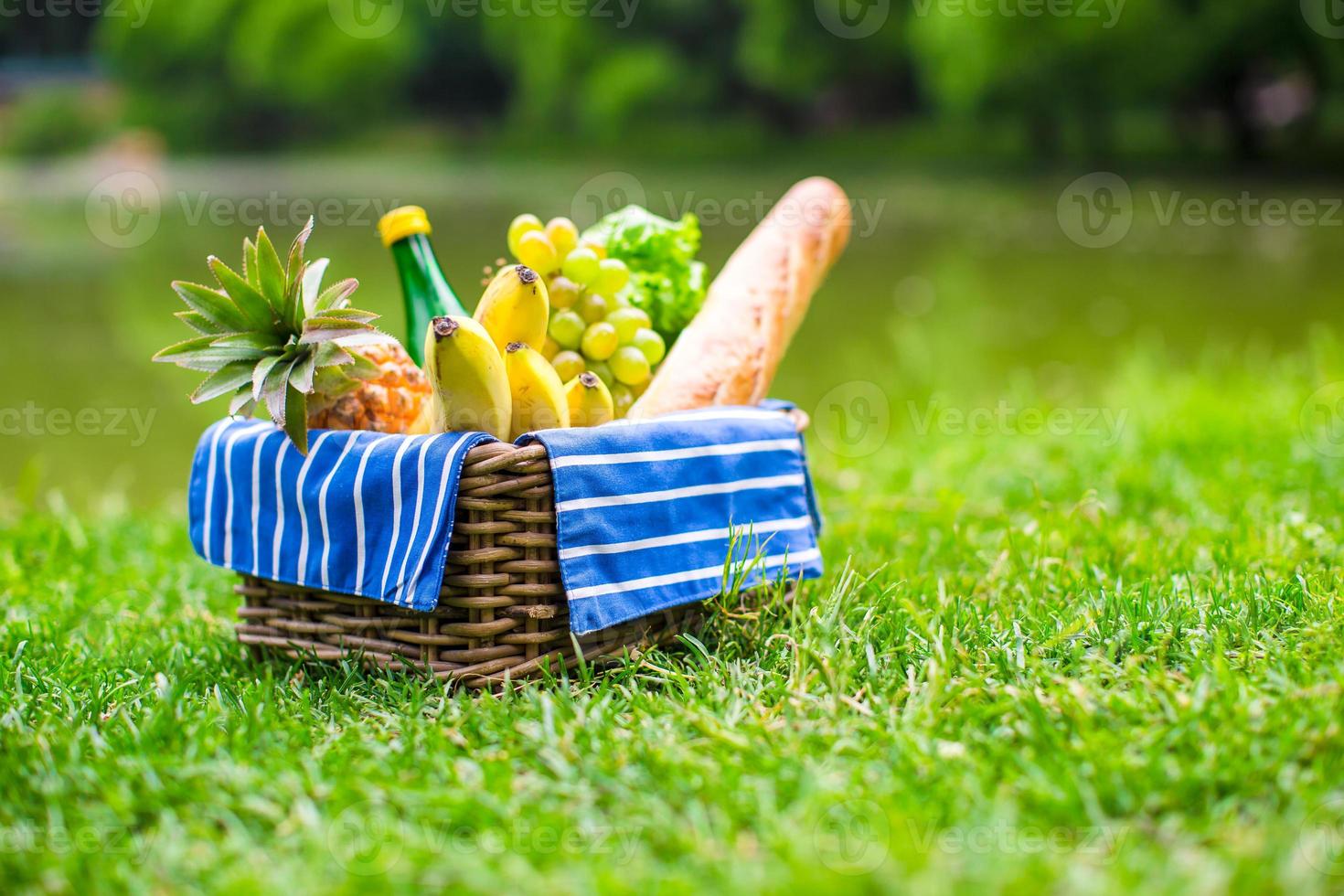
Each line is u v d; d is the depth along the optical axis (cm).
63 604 183
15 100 2169
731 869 133
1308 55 1207
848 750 144
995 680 153
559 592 155
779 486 165
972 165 1485
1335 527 184
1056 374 338
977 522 198
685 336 173
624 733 148
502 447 153
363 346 162
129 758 145
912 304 489
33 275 627
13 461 279
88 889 135
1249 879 131
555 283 165
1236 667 153
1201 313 445
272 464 160
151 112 2189
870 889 131
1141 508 200
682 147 2064
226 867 136
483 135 2316
